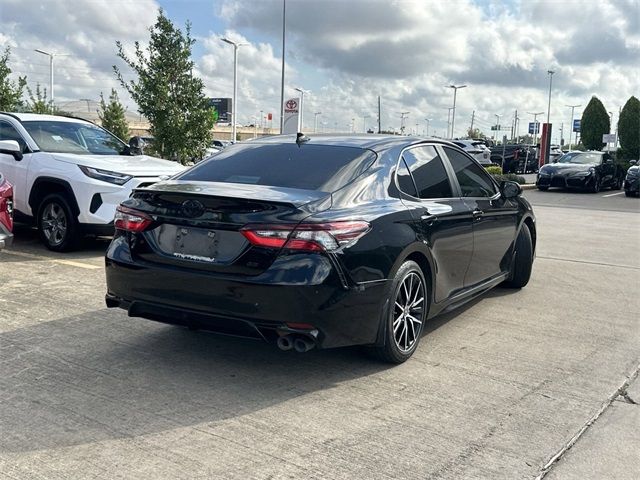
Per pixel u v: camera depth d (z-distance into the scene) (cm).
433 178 513
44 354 457
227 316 389
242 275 383
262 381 418
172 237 412
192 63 1513
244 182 441
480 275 578
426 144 529
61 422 352
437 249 482
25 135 863
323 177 434
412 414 373
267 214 383
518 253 686
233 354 466
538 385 422
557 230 1238
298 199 395
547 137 3178
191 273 395
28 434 338
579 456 328
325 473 305
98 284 659
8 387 398
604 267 846
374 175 450
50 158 825
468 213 532
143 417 361
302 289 373
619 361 473
